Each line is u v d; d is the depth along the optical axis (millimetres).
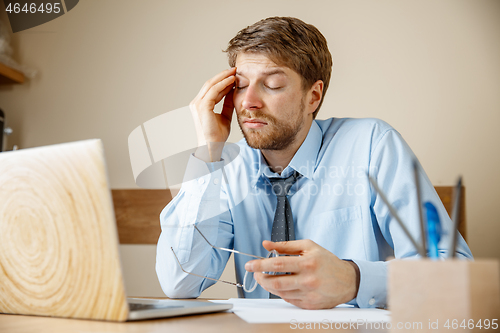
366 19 1997
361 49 1990
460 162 1911
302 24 1127
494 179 1888
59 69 2148
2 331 443
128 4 2148
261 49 1057
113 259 481
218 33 2086
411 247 951
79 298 506
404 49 1972
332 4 2020
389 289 376
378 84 1971
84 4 2168
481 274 355
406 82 1961
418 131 1939
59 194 494
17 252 537
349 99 1979
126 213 1987
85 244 491
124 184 2027
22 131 2129
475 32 1948
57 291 518
